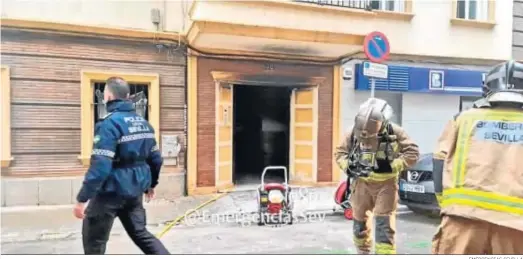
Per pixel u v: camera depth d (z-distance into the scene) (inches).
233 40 305.7
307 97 366.6
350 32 328.8
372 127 154.9
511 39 427.5
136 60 311.0
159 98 317.7
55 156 293.4
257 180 382.0
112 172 139.6
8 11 278.7
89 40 298.2
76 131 298.4
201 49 326.3
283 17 313.3
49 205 290.8
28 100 285.3
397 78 381.4
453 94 403.5
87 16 297.3
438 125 404.8
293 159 377.1
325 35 312.2
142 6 311.7
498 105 100.5
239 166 409.1
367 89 373.4
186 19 322.0
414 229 246.5
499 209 92.1
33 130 287.4
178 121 324.8
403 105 392.5
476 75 409.1
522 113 97.9
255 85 358.6
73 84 296.2
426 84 391.5
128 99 149.6
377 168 158.2
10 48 279.9
